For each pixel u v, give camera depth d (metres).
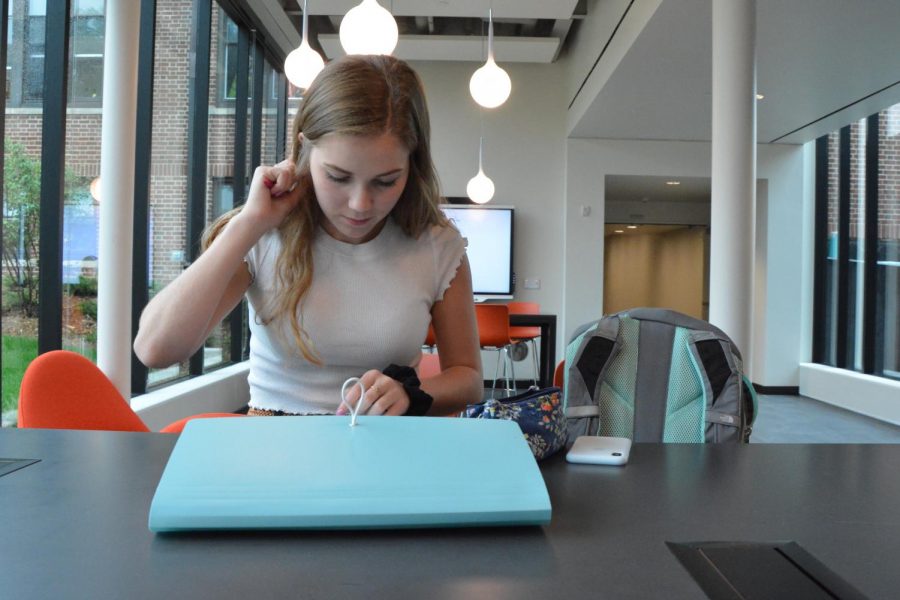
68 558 0.46
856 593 0.42
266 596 0.40
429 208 1.15
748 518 0.57
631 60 4.70
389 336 1.13
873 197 6.13
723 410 1.45
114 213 3.09
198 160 4.72
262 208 1.00
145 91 3.90
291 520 0.49
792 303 7.16
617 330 1.58
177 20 4.37
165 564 0.45
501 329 4.96
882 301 6.02
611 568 0.45
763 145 7.16
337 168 0.90
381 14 3.09
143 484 0.64
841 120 6.11
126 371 3.14
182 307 0.98
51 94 3.04
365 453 0.56
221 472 0.53
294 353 1.14
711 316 3.49
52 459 0.73
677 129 6.72
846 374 6.22
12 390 2.87
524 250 7.37
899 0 3.67
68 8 3.06
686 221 9.95
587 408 1.53
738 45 3.43
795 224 7.16
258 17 5.54
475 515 0.50
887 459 0.80
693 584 0.43
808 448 0.86
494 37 6.20
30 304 2.98
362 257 1.14
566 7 5.23
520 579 0.43
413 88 0.97
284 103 6.62
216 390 4.80
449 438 0.60
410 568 0.45
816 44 4.29
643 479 0.70
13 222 2.86
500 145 7.37
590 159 7.24
